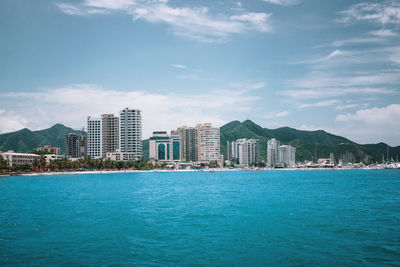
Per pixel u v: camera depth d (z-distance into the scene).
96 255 42.97
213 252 44.00
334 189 146.00
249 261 40.34
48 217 71.31
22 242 49.66
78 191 140.88
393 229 57.22
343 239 50.41
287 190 142.00
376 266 38.47
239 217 70.06
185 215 73.12
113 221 66.06
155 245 47.56
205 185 183.12
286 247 46.19
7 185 180.62
